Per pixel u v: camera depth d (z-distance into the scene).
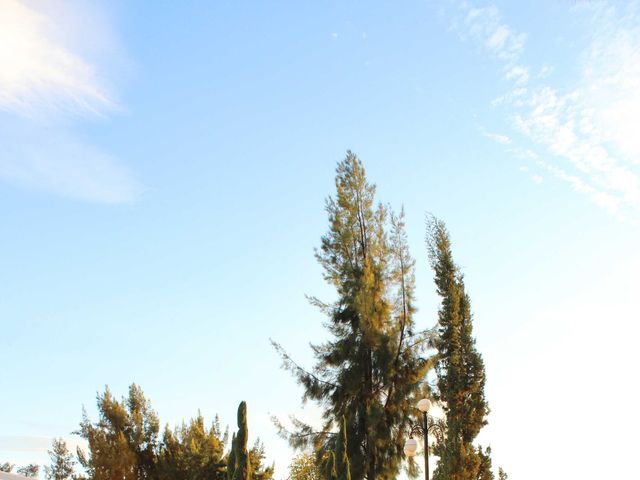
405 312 32.91
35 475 68.25
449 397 27.28
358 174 36.56
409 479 30.42
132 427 40.91
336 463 21.17
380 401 32.06
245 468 23.34
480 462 25.33
